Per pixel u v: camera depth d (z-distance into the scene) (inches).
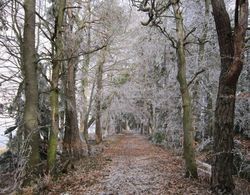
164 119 1091.9
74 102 686.5
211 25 689.6
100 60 925.8
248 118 625.3
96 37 808.3
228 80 326.0
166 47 949.2
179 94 841.5
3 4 470.9
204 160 554.9
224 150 327.9
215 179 332.8
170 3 454.6
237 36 315.6
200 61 706.8
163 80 1045.2
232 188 329.7
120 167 566.9
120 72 1149.7
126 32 976.3
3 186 386.9
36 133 406.6
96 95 1017.5
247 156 468.8
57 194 356.8
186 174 438.9
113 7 802.2
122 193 354.6
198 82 725.9
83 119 911.0
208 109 704.4
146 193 353.7
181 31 450.6
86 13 746.8
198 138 790.5
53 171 428.5
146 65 1217.4
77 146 682.8
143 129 2134.6
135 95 1333.7
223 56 329.1
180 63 446.3
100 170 529.0
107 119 1595.7
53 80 443.2
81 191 366.6
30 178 393.7
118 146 1101.7
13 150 470.3
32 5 420.2
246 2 312.0
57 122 443.8
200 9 746.2
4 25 493.7
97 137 1181.7
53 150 434.6
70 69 671.1
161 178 440.5
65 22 603.2
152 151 900.6
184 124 442.9
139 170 526.6
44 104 576.1
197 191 350.3
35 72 418.9
